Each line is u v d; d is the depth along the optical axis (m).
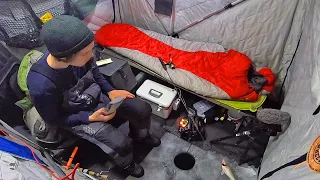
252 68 2.36
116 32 2.54
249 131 2.08
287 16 2.15
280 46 2.31
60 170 1.56
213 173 2.16
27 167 1.28
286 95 2.26
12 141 1.42
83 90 1.83
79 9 2.27
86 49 1.44
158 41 2.51
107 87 1.97
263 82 2.27
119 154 1.87
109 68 2.23
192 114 2.34
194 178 2.14
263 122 1.99
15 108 2.19
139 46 2.46
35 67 1.57
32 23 1.98
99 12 2.56
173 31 2.62
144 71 2.44
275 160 1.87
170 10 2.48
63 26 1.35
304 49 2.03
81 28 1.39
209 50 2.45
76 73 1.70
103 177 2.02
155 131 2.37
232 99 2.23
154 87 2.36
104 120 1.83
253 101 2.24
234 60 2.32
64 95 1.67
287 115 1.95
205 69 2.33
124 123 2.22
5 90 2.10
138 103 1.98
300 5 2.07
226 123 2.40
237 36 2.39
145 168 2.18
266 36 2.30
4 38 1.96
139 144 2.29
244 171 2.16
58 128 1.93
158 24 2.65
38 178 1.25
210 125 2.40
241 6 2.24
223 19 2.36
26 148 1.45
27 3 1.90
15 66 2.09
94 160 2.18
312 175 1.36
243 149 2.27
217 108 2.40
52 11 2.04
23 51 2.11
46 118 1.69
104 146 1.82
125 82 2.34
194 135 2.31
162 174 2.15
